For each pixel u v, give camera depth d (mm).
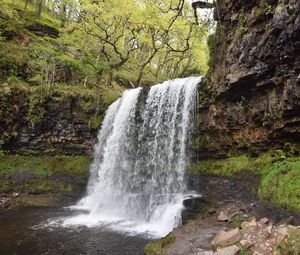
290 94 10500
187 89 15867
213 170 14023
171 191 15594
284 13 10242
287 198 9617
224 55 13883
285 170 10508
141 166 17266
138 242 11359
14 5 30344
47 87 20062
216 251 8133
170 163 16016
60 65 23719
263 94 12117
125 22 25328
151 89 18078
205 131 14844
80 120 19953
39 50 23016
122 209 16500
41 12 33531
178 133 15961
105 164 19203
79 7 26094
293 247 7137
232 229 9094
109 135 19734
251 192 11664
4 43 22875
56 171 18891
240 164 12945
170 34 28312
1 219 13891
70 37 26438
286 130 11188
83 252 10422
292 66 10438
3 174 17844
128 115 18766
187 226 10469
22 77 21625
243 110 12953
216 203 12219
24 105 19250
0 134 18562
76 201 17953
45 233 12227
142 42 29000
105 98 20984
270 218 9359
